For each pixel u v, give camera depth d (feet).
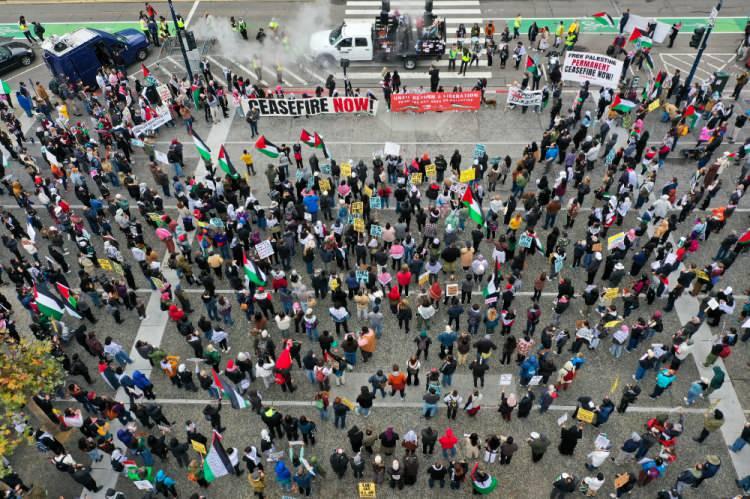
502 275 67.62
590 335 56.75
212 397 57.57
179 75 105.60
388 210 77.51
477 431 54.24
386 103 96.63
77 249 73.97
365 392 52.49
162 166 85.66
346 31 103.40
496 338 61.62
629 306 60.13
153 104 95.66
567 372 54.39
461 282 66.85
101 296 65.26
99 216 72.38
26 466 54.13
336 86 101.71
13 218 72.49
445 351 58.39
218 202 71.67
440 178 80.23
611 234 72.08
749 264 68.33
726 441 52.95
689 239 66.28
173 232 74.02
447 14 119.85
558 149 79.36
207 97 90.84
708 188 75.05
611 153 77.77
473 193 72.54
